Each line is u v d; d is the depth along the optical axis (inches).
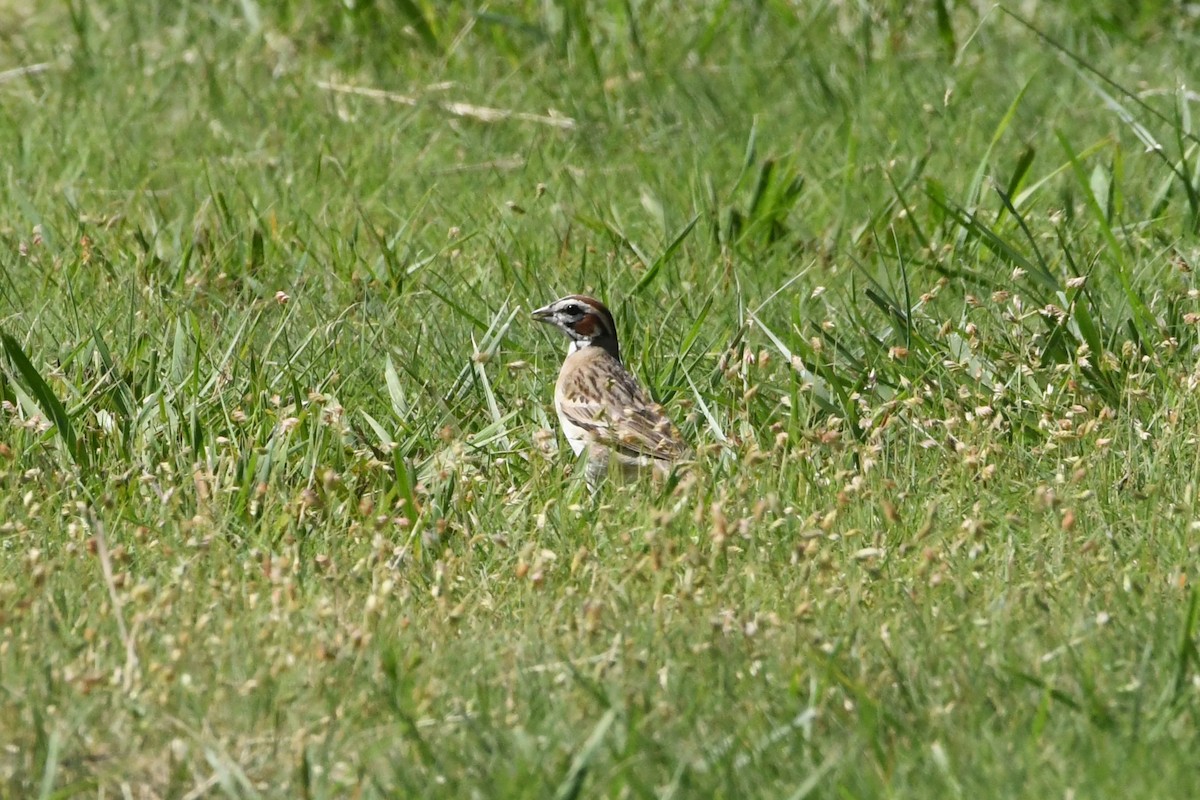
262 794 298.2
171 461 432.1
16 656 334.0
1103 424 455.5
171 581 364.8
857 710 321.7
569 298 497.7
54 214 625.6
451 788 293.9
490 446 453.1
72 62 815.7
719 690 329.7
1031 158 613.0
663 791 289.4
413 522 409.1
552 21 829.2
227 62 813.2
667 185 670.5
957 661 336.5
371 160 697.6
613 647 333.1
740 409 466.0
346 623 351.3
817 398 469.4
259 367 470.9
